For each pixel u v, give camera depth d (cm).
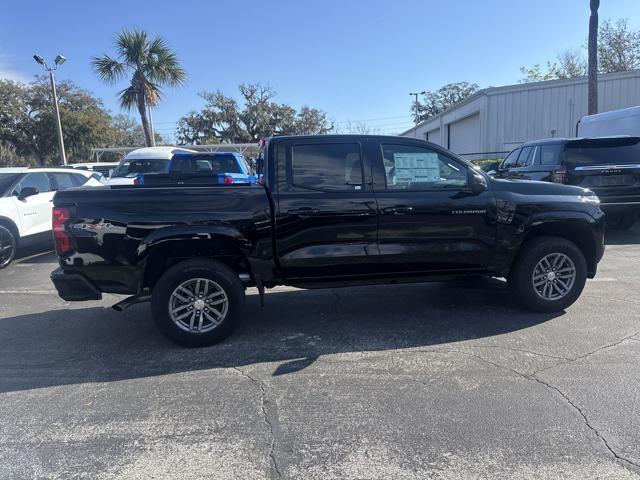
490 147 2216
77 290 449
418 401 351
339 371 405
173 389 381
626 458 281
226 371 411
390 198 476
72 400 366
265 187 465
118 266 443
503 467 275
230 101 5106
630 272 707
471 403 346
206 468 282
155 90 2564
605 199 886
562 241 516
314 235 466
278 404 353
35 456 296
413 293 625
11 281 758
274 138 479
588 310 539
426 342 461
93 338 497
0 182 900
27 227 892
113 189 450
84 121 4003
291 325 520
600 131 1302
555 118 2130
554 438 302
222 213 449
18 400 368
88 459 293
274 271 470
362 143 482
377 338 476
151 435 317
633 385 366
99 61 2442
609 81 2086
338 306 581
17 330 525
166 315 450
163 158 1349
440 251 491
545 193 517
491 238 500
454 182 495
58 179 1009
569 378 379
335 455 291
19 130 3969
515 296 534
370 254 478
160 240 438
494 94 2180
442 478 268
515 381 376
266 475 275
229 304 462
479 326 499
